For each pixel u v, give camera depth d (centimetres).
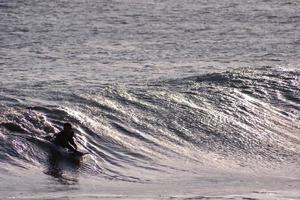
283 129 9412
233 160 8075
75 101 8944
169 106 9356
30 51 18500
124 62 15850
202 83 10738
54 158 7062
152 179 6944
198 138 8538
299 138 9206
